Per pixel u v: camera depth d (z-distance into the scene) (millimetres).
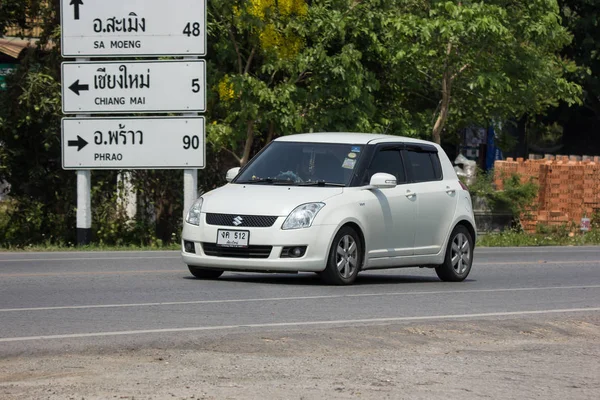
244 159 69062
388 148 38594
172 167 58281
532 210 79562
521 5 74812
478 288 38094
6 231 71188
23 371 19781
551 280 43062
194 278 37781
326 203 35125
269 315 28062
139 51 57875
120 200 69125
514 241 74188
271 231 34344
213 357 21438
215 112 70500
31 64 69500
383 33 73625
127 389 18109
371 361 21734
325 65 68562
